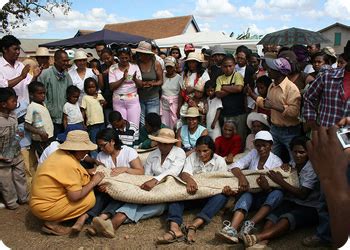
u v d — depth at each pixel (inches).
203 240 149.5
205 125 239.3
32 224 167.6
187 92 245.6
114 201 166.9
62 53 227.9
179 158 176.6
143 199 160.2
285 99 177.8
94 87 240.4
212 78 248.1
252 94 210.5
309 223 153.4
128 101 239.6
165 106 261.3
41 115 208.1
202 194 161.5
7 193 179.9
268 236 142.9
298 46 244.1
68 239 152.9
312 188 150.6
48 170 151.9
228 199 167.0
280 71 177.8
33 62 255.9
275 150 190.1
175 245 145.7
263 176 162.2
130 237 152.9
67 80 236.1
